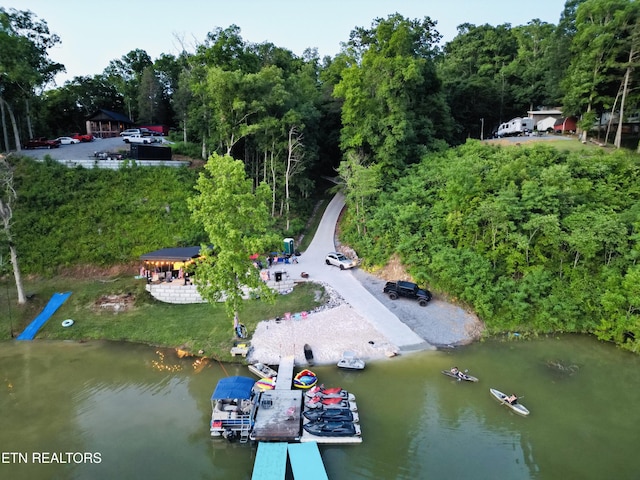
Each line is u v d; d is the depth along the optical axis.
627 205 39.16
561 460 20.41
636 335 30.69
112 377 28.39
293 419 22.44
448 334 32.88
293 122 53.44
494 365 29.09
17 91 58.41
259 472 19.17
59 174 48.28
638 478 19.23
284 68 72.75
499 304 34.81
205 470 20.14
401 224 43.25
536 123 72.31
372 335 32.06
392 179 52.81
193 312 36.47
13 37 51.50
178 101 66.75
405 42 53.56
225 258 28.62
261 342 31.39
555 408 24.47
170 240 45.19
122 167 51.00
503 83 79.56
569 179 39.94
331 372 28.03
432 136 61.22
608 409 24.42
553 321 33.41
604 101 53.94
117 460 20.70
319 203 64.50
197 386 27.12
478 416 23.69
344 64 67.56
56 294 38.62
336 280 41.03
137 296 38.31
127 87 90.12
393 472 19.56
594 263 35.47
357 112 53.72
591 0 54.41
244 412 23.06
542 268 35.22
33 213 44.50
